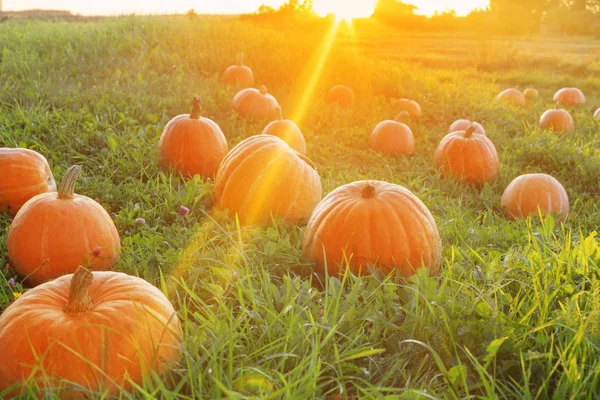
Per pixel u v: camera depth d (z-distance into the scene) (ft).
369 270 10.77
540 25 173.58
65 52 35.81
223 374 7.35
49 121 21.99
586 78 68.03
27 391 6.84
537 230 13.38
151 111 26.40
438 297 9.04
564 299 9.49
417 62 74.90
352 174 21.97
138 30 43.24
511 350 7.98
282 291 9.95
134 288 8.05
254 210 14.66
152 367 7.36
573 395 6.64
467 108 36.24
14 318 7.34
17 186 14.17
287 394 6.73
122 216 14.01
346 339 8.77
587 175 22.86
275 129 21.80
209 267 11.10
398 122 26.61
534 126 33.58
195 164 18.28
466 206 19.06
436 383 7.86
